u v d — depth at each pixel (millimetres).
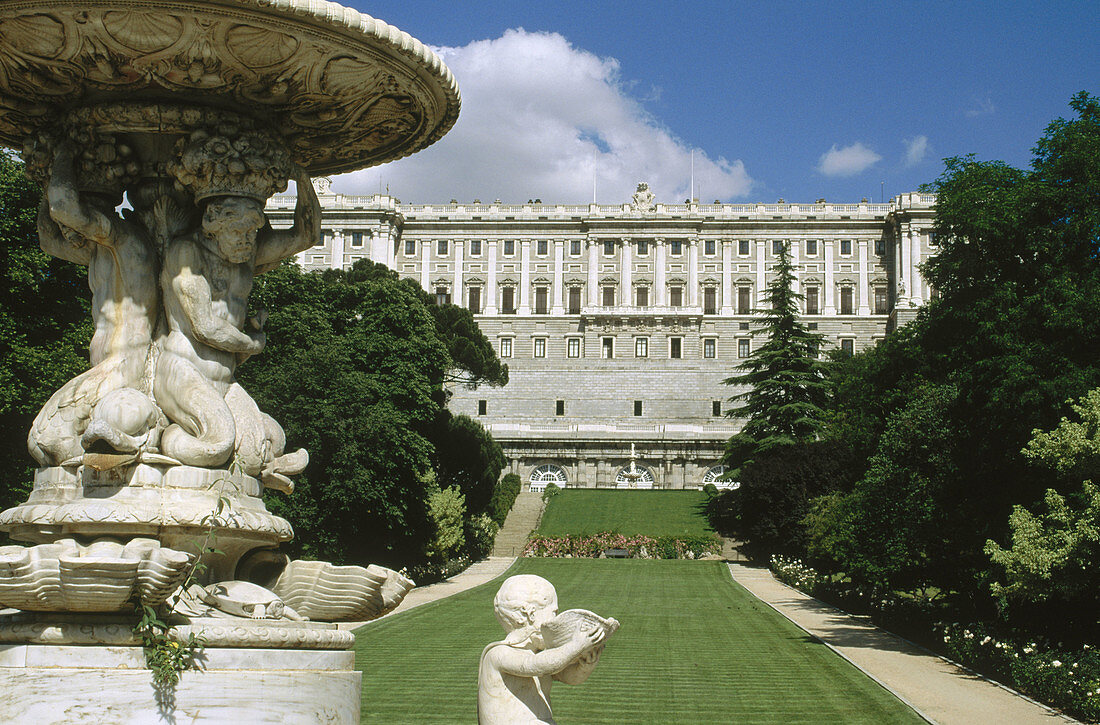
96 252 8320
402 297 37969
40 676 6492
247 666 6895
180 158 8031
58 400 7918
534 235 113438
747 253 112750
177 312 8094
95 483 7555
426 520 37969
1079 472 17469
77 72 7645
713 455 88250
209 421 7719
